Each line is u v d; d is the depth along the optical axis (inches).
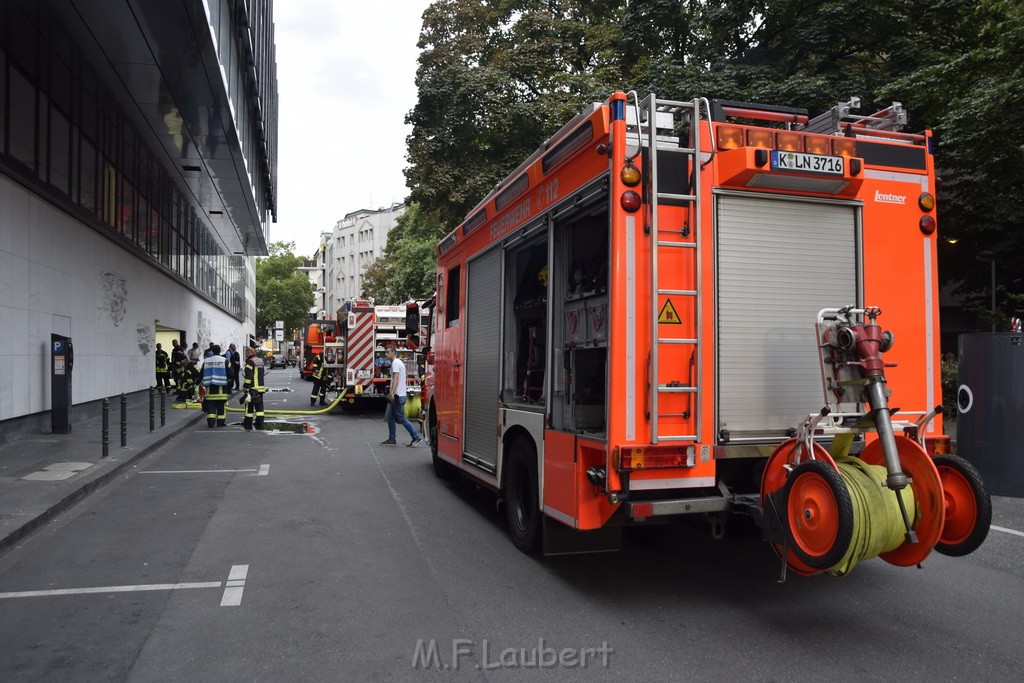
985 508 166.1
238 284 2113.7
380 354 812.0
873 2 642.2
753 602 198.4
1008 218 652.7
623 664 157.9
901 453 171.2
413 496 345.1
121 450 450.6
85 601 199.6
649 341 180.2
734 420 186.1
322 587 211.9
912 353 203.3
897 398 200.7
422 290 1553.9
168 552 247.8
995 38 545.0
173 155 746.8
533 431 233.6
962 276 772.0
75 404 615.2
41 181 523.2
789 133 191.5
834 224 198.5
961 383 355.3
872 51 708.7
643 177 182.1
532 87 961.5
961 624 181.3
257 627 180.7
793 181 190.5
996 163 617.6
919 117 634.2
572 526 198.1
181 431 609.6
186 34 461.1
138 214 812.0
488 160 928.9
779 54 732.0
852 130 209.6
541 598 202.1
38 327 526.9
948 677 150.8
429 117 946.1
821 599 200.7
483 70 903.7
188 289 1178.0
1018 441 333.7
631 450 175.2
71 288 599.2
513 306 271.4
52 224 553.9
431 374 403.9
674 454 179.0
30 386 512.7
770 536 173.3
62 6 426.0
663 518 199.3
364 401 838.5
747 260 189.5
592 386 212.8
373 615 189.0
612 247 180.2
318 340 1593.3
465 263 327.6
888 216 203.6
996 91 486.9
